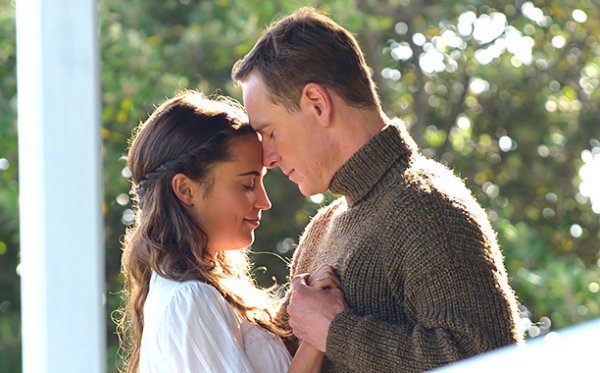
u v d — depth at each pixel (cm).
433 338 367
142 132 422
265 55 402
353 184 397
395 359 370
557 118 1523
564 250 1495
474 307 368
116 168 1213
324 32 399
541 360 201
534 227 1502
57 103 411
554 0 1470
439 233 376
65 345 411
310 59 395
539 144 1520
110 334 1266
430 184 387
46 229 410
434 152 1502
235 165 411
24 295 416
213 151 409
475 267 373
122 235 1270
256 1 1235
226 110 419
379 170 394
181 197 411
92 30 413
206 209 412
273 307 436
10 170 1242
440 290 371
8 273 1359
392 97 1442
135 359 427
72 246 411
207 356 391
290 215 1290
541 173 1512
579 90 1514
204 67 1254
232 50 1234
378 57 1413
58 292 411
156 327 397
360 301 388
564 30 1486
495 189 1512
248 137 413
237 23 1240
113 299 1269
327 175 401
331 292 390
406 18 1429
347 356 378
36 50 411
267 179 1280
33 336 412
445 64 1491
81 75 412
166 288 404
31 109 412
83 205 412
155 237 410
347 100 395
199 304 397
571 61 1506
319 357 391
